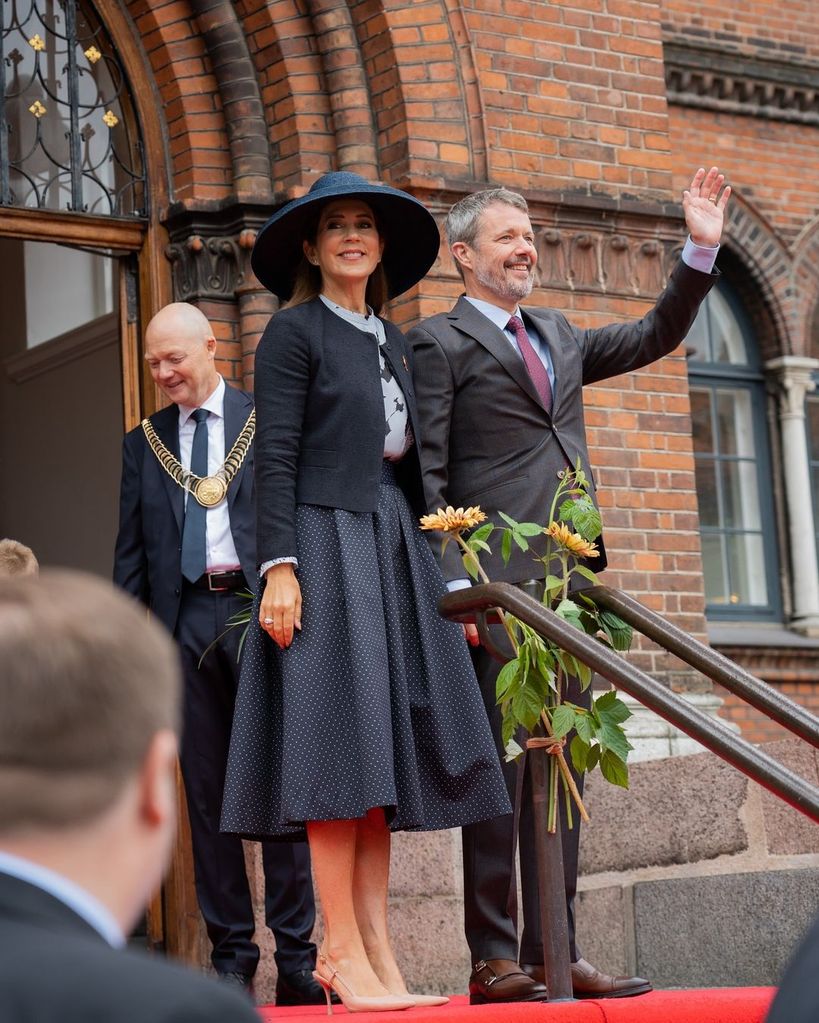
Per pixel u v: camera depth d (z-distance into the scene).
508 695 3.55
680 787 5.94
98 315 8.46
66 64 6.89
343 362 3.89
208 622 4.97
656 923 5.75
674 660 7.38
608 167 7.52
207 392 5.12
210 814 4.98
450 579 3.92
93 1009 0.95
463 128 7.16
